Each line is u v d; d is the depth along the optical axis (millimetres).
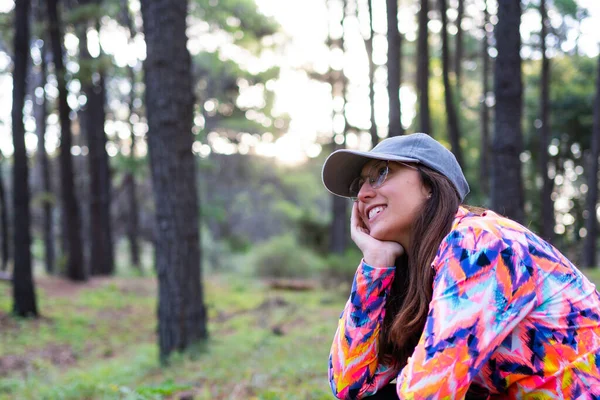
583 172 27672
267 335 9344
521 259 1541
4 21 16328
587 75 26312
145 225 38000
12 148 12492
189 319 7656
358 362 1960
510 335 1577
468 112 26656
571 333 1546
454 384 1480
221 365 6594
